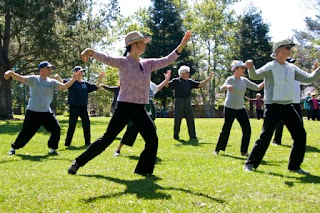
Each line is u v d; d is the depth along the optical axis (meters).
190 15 49.91
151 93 9.15
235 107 8.85
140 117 6.07
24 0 24.55
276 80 6.72
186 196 4.86
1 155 8.60
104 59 5.71
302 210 4.36
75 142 11.40
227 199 4.77
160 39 51.34
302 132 6.72
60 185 5.34
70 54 27.11
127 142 8.48
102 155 8.57
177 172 6.54
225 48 52.31
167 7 51.66
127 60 5.84
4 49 28.80
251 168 6.83
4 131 15.16
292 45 6.74
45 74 8.83
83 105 10.64
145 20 52.50
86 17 29.84
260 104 26.34
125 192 5.01
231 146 10.42
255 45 53.19
